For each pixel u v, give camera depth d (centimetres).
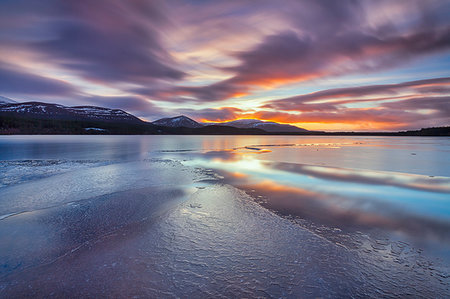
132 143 6550
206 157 2975
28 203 984
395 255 581
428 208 921
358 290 460
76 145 5131
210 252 594
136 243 638
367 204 970
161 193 1141
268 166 2117
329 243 639
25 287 464
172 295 446
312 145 6400
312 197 1074
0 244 630
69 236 678
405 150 4569
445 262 550
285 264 544
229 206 943
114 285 471
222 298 439
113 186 1295
